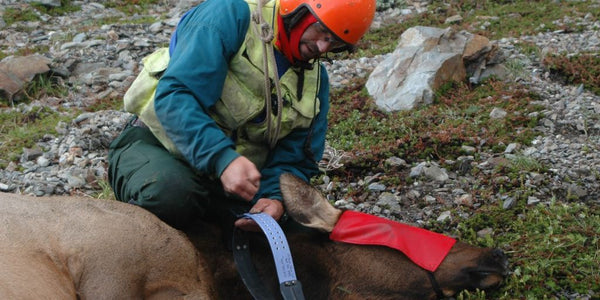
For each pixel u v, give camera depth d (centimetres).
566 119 597
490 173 508
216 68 338
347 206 482
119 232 314
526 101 634
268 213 358
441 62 673
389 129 596
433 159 546
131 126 389
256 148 375
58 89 732
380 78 683
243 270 342
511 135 571
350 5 345
